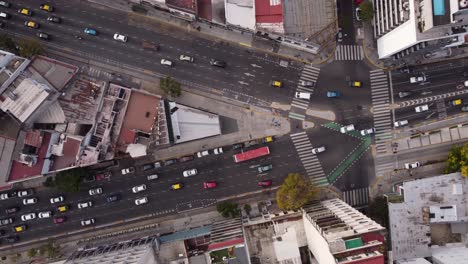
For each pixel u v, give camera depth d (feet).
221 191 415.23
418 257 387.96
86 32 407.85
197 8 387.96
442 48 383.45
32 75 376.68
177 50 410.31
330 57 410.93
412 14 328.29
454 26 323.16
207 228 399.85
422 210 388.78
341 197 414.21
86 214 418.51
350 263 286.66
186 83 411.34
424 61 409.69
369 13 391.24
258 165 413.39
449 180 389.19
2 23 406.82
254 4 368.07
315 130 412.36
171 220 417.49
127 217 417.90
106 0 408.67
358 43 410.31
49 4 408.67
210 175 414.62
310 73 411.13
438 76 409.69
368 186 413.59
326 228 320.09
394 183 413.80
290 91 411.34
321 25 379.14
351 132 412.77
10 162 372.17
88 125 383.86
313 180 413.59
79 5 409.90
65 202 417.28
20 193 412.77
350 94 411.75
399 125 408.87
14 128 371.76
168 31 409.90
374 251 293.84
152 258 367.04
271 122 411.75
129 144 378.53
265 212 411.75
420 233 389.19
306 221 366.22
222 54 410.52
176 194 416.26
